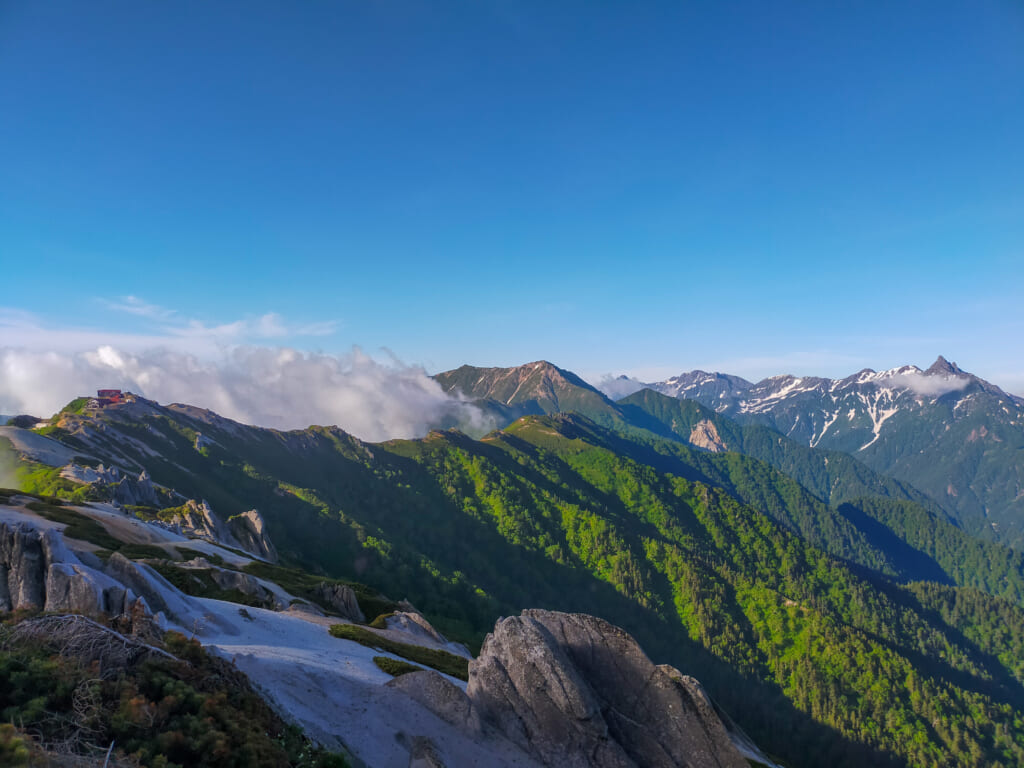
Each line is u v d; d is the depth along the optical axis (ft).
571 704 117.50
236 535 502.38
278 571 322.96
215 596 227.40
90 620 82.07
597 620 135.33
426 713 115.44
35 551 157.89
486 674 126.72
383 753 100.32
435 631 294.46
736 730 266.98
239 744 72.13
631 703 124.57
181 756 66.39
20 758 52.47
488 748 111.75
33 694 65.05
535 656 124.26
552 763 112.88
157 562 238.07
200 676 84.28
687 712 120.16
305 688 112.16
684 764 116.47
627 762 112.57
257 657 118.42
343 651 169.48
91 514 299.58
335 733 99.86
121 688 71.51
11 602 152.35
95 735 62.75
